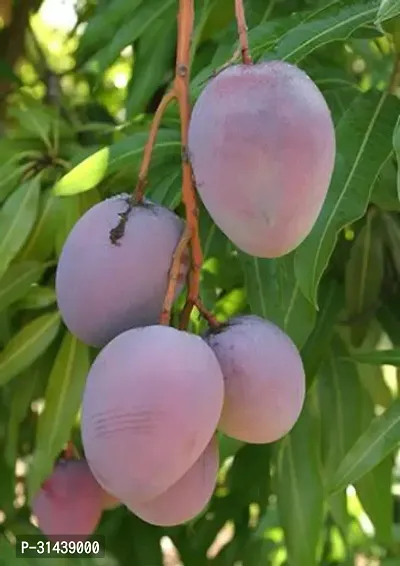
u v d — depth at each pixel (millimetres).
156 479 528
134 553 1336
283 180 508
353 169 768
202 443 538
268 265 888
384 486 1080
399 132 690
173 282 567
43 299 1021
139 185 599
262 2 991
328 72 953
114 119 1514
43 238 1020
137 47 1112
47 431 969
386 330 1103
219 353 592
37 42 1565
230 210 520
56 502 966
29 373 1111
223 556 1337
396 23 853
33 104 1320
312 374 1009
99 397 533
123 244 579
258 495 1242
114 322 582
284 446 1076
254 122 508
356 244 1072
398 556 1286
